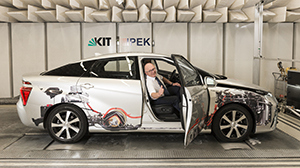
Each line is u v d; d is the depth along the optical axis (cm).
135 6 619
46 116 359
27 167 285
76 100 346
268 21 700
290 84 512
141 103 344
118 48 684
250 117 361
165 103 357
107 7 632
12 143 364
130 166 286
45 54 685
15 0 610
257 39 601
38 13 618
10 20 654
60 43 675
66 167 285
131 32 671
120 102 345
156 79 366
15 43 678
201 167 283
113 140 378
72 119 359
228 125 362
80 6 623
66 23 668
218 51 688
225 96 354
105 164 292
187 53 695
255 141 371
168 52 681
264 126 362
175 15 643
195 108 286
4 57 681
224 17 645
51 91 348
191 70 353
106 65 363
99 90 346
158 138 386
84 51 677
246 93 357
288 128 434
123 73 359
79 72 360
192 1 612
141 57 364
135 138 387
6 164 292
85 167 284
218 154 321
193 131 291
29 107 353
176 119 347
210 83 353
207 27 680
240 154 321
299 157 312
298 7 664
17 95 691
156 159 306
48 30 671
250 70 696
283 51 716
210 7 636
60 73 362
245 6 664
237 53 693
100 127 350
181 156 315
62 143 364
